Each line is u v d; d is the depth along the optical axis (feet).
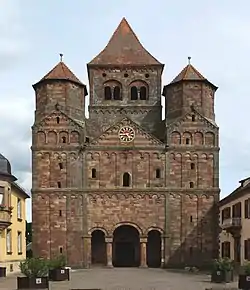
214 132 280.72
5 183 210.79
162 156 279.08
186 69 293.84
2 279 192.34
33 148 277.23
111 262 273.54
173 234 274.57
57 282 175.73
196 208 275.80
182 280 187.32
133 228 286.25
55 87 286.87
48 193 274.57
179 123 281.54
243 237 228.43
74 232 273.54
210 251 273.13
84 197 275.59
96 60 313.94
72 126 279.90
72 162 277.44
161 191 276.62
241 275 148.97
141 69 312.71
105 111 308.19
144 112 309.22
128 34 326.65
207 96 289.74
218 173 278.26
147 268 269.23
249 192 219.82
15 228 236.84
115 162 278.67
